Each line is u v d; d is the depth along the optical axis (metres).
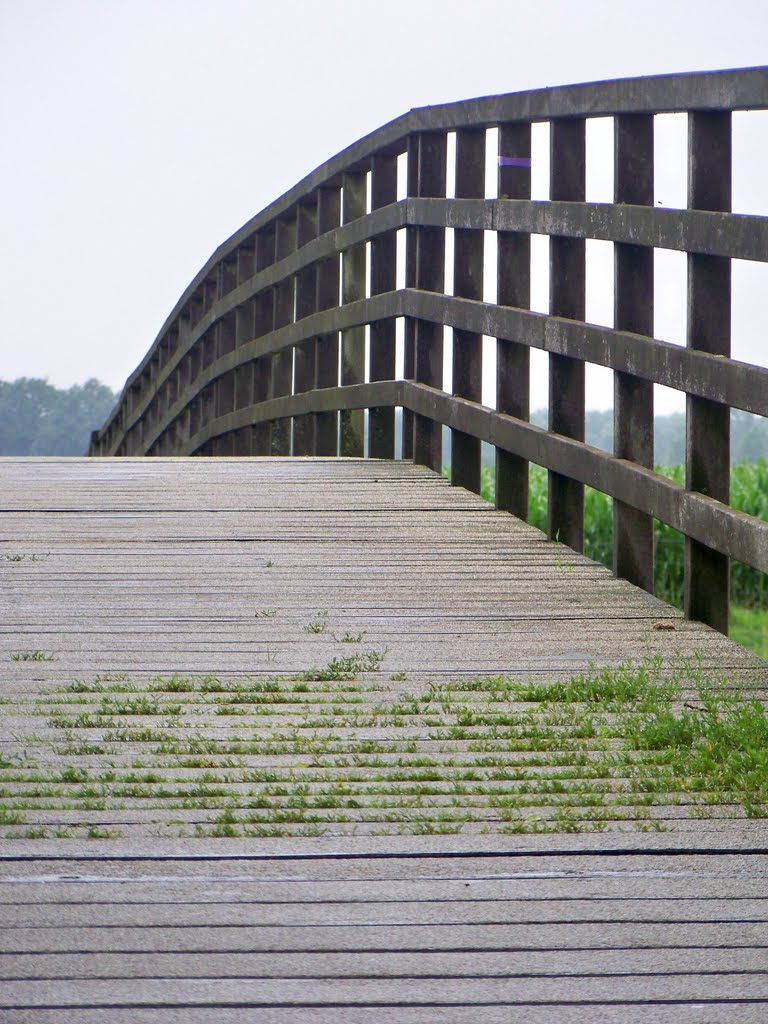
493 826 5.14
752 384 8.00
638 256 10.29
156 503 12.70
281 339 20.39
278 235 20.98
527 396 12.57
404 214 15.02
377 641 8.12
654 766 5.84
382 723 6.41
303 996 3.79
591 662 7.66
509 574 10.16
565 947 4.11
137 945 4.10
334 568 10.16
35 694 6.84
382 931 4.21
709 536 8.54
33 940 4.13
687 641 8.34
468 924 4.27
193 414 29.70
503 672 7.46
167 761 5.81
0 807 5.23
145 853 4.84
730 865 4.79
